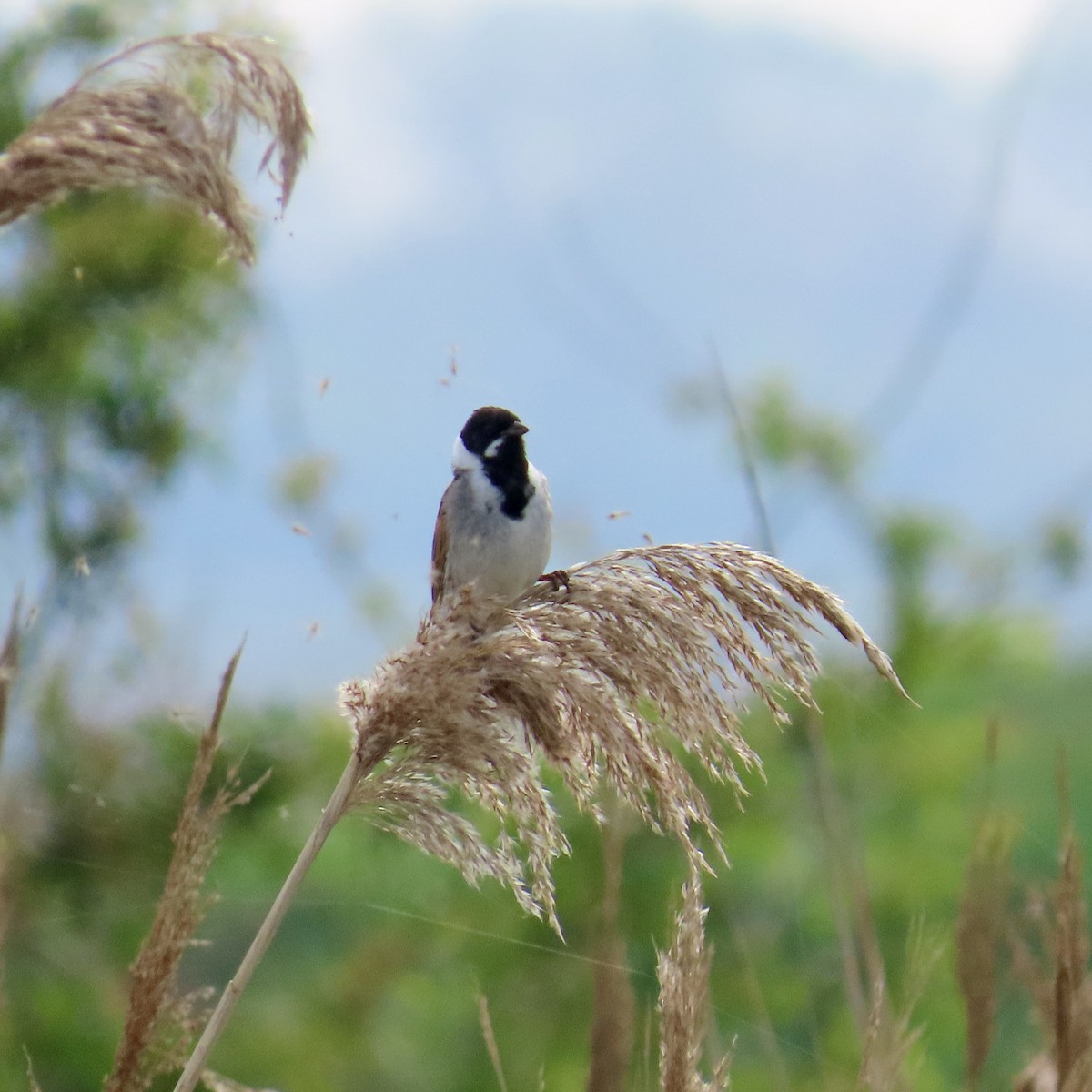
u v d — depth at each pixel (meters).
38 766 11.20
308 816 14.44
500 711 4.95
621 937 5.01
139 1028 4.35
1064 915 4.86
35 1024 12.56
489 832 10.11
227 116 4.66
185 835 4.37
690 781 4.98
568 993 13.21
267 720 14.11
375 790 4.83
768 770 12.67
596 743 4.93
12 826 5.73
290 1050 14.33
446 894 14.30
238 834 14.05
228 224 4.68
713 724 5.03
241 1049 14.44
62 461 16.52
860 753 13.41
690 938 4.76
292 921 14.72
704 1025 4.75
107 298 16.44
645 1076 4.98
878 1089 5.03
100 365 16.91
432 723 4.80
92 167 4.54
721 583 5.08
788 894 12.09
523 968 13.49
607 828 5.06
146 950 4.36
